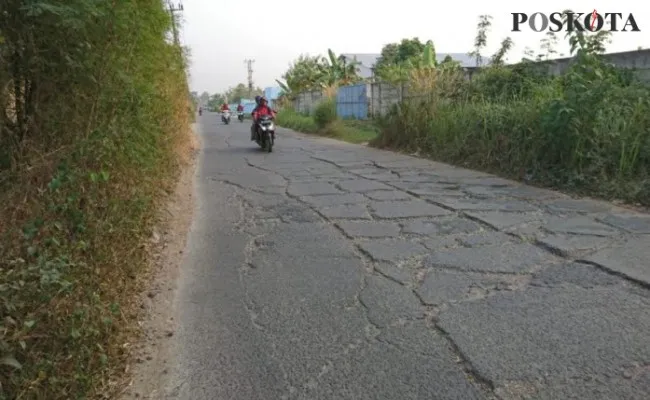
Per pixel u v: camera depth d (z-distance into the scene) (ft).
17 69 11.09
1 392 6.96
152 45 18.34
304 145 52.44
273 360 9.84
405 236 17.33
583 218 18.80
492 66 43.19
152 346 10.60
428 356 9.70
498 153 30.63
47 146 12.14
